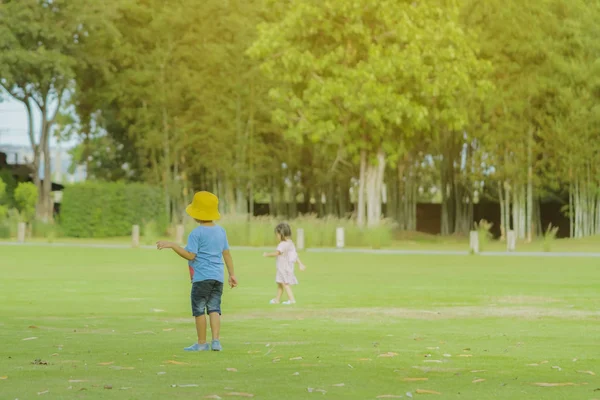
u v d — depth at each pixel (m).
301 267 21.98
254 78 80.50
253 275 32.78
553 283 29.22
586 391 9.64
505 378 10.50
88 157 94.31
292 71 68.88
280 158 85.94
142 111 85.00
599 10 71.88
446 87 65.81
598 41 70.06
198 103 82.88
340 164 83.25
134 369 11.02
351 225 60.50
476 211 93.31
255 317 18.36
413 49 65.31
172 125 86.00
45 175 84.00
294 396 9.19
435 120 70.75
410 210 83.75
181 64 83.81
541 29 71.50
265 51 68.56
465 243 69.75
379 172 69.69
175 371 10.87
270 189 92.56
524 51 71.38
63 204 72.62
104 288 26.55
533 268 37.84
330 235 59.91
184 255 12.59
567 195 88.50
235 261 42.16
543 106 73.19
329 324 16.92
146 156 91.56
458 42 66.19
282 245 21.91
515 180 73.12
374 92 64.75
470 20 74.31
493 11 72.50
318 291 25.86
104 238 72.50
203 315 12.77
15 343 13.74
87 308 20.34
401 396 9.24
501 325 16.78
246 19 80.12
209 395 9.12
